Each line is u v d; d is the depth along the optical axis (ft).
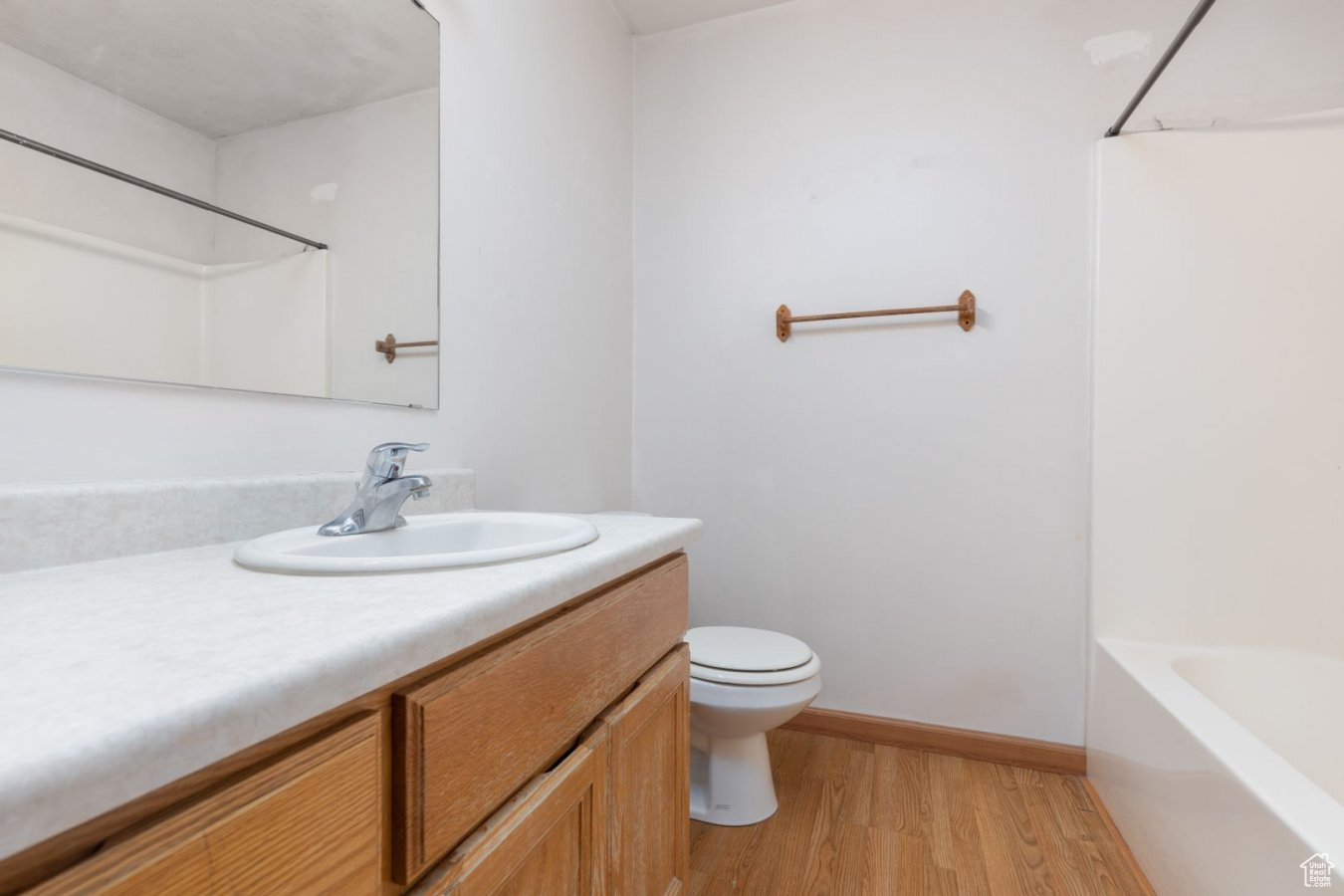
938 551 6.03
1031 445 5.76
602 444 6.43
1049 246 5.73
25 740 0.87
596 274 6.31
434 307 4.08
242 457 2.95
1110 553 5.38
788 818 4.88
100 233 2.41
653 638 3.01
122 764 0.91
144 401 2.57
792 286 6.57
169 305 2.65
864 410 6.29
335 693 1.26
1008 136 5.85
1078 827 4.75
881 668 6.20
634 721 2.75
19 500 2.06
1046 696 5.70
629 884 2.72
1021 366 5.79
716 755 4.95
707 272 6.90
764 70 6.72
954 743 5.89
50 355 2.25
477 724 1.73
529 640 1.99
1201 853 3.48
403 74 3.85
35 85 2.23
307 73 3.28
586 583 2.24
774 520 6.59
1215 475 5.17
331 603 1.65
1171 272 5.26
